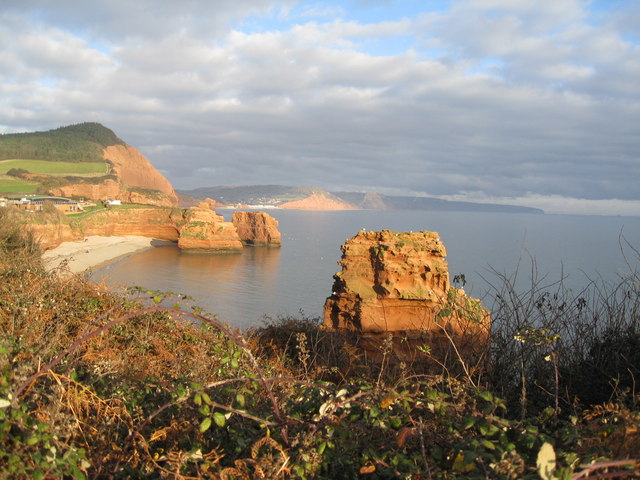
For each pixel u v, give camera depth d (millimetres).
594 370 4625
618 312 5098
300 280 77000
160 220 137250
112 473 2621
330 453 2689
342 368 6578
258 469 2465
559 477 2115
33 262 6922
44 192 178500
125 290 6367
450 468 2596
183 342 5645
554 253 52906
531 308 5367
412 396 3164
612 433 2791
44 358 3443
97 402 3213
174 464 2488
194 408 3002
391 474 2586
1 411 2396
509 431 2924
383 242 12773
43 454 2416
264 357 6891
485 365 5094
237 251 122062
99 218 130750
